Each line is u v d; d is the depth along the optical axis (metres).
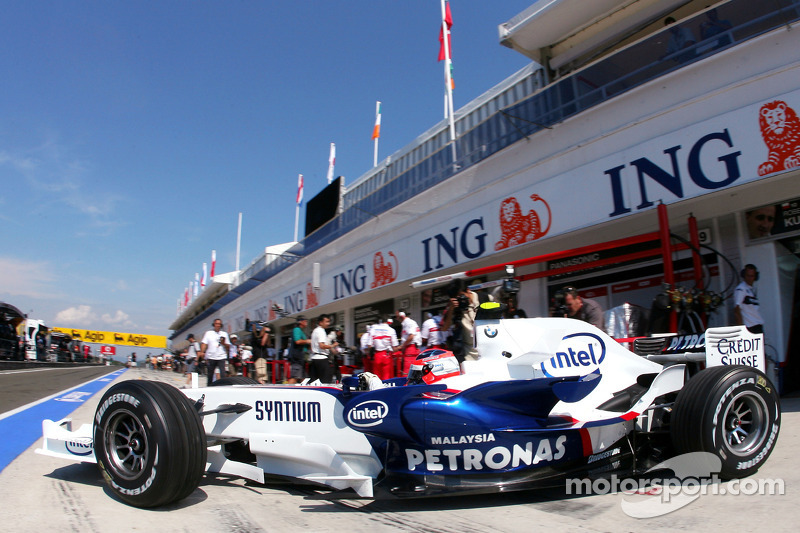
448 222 10.40
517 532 2.47
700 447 2.99
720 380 3.01
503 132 9.10
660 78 6.54
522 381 3.07
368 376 3.62
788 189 6.16
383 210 13.14
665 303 5.17
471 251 9.70
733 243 7.00
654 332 5.34
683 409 3.06
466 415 2.93
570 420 3.13
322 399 3.29
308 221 19.19
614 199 7.05
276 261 21.95
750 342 3.81
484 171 9.49
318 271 16.55
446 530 2.53
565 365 3.46
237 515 2.82
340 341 11.92
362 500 3.13
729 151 5.82
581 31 9.56
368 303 15.91
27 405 8.80
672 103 6.43
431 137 13.11
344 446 3.18
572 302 4.98
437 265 10.68
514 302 4.26
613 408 3.38
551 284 9.43
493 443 2.94
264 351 12.27
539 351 3.43
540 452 3.01
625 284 8.27
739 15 5.96
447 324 5.98
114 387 3.04
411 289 12.98
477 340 3.61
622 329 5.39
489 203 9.30
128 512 2.82
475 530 2.51
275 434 3.37
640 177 6.72
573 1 8.70
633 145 6.84
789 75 5.41
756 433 3.17
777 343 6.48
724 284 7.03
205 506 3.00
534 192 8.34
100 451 3.05
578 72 7.68
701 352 3.65
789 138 5.35
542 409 3.12
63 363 41.56
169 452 2.76
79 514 2.77
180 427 2.83
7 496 3.14
